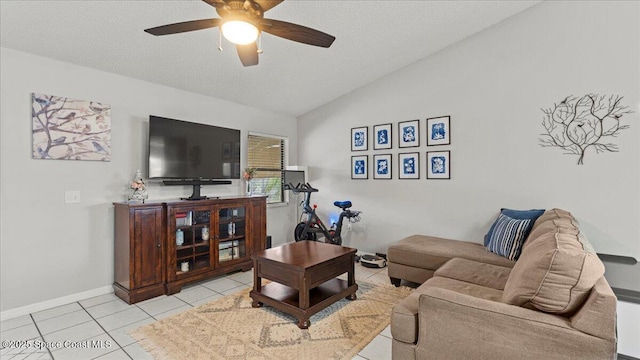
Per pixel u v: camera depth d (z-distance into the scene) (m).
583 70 3.02
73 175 2.94
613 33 2.88
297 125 5.49
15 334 2.35
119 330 2.41
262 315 2.66
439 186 3.94
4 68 2.57
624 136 2.84
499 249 2.97
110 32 2.63
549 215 2.68
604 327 1.20
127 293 2.91
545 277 1.38
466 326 1.45
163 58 3.12
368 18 3.08
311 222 4.75
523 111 3.35
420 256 3.21
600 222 2.95
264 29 1.95
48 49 2.69
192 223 3.38
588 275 1.31
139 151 3.39
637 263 2.61
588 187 3.01
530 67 3.30
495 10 3.26
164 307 2.83
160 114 3.59
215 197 4.20
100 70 3.11
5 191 2.58
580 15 3.03
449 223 3.87
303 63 3.79
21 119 2.65
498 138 3.51
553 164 3.19
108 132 3.15
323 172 5.13
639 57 2.77
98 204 3.09
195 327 2.45
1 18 2.29
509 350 1.35
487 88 3.58
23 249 2.67
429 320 1.54
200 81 3.69
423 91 4.05
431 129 3.99
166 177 3.39
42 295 2.77
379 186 4.49
